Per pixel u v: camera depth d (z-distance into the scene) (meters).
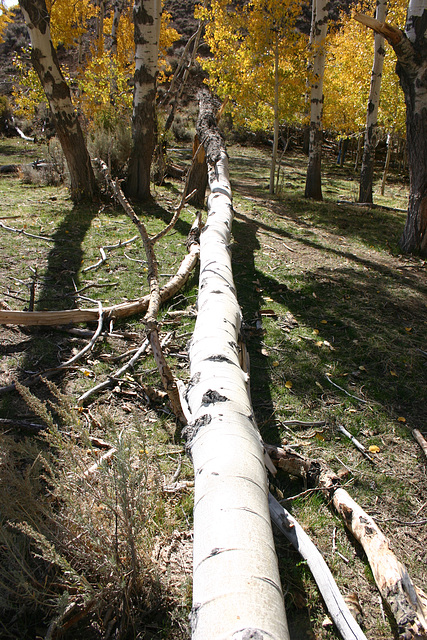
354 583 2.24
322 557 2.25
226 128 23.28
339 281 6.33
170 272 5.79
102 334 4.30
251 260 6.82
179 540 2.36
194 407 2.36
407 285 6.45
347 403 3.66
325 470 2.88
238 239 7.83
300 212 10.55
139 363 3.90
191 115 23.70
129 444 2.19
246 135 23.89
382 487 2.86
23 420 3.09
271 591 1.40
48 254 6.12
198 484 1.84
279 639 1.25
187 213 8.67
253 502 1.70
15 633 1.89
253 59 11.29
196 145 9.17
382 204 13.33
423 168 7.82
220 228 5.05
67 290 5.14
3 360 3.81
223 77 11.79
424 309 5.64
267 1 10.55
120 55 15.84
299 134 26.00
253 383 3.82
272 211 10.33
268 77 11.49
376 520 2.62
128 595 1.94
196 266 6.06
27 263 5.78
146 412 3.32
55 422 3.11
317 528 2.53
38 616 1.97
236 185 13.25
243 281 5.99
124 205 3.59
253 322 4.91
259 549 1.52
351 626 1.91
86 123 12.45
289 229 8.95
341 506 2.55
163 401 3.41
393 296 5.96
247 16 11.55
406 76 7.43
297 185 14.62
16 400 3.32
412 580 2.27
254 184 13.78
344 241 8.53
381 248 8.26
